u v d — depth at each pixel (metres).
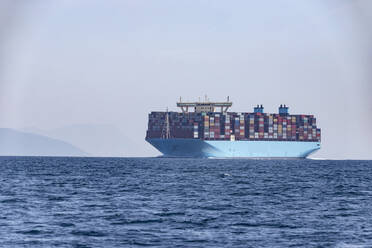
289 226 149.00
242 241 127.94
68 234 134.25
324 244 125.19
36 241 125.50
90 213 171.00
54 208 183.62
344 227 147.88
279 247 122.00
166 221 155.62
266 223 154.12
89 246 121.31
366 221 159.25
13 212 171.38
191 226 148.00
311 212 179.88
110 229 141.88
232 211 180.12
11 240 126.06
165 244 124.19
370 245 124.50
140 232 138.00
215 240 128.75
